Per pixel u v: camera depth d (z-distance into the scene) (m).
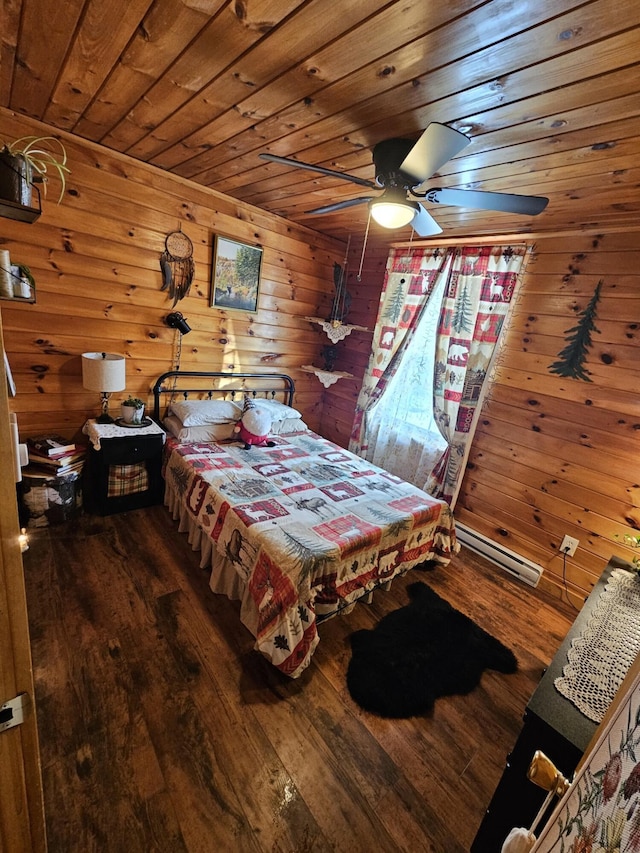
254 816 1.27
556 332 2.59
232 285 3.29
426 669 1.92
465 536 3.08
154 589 2.16
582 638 1.25
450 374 3.07
